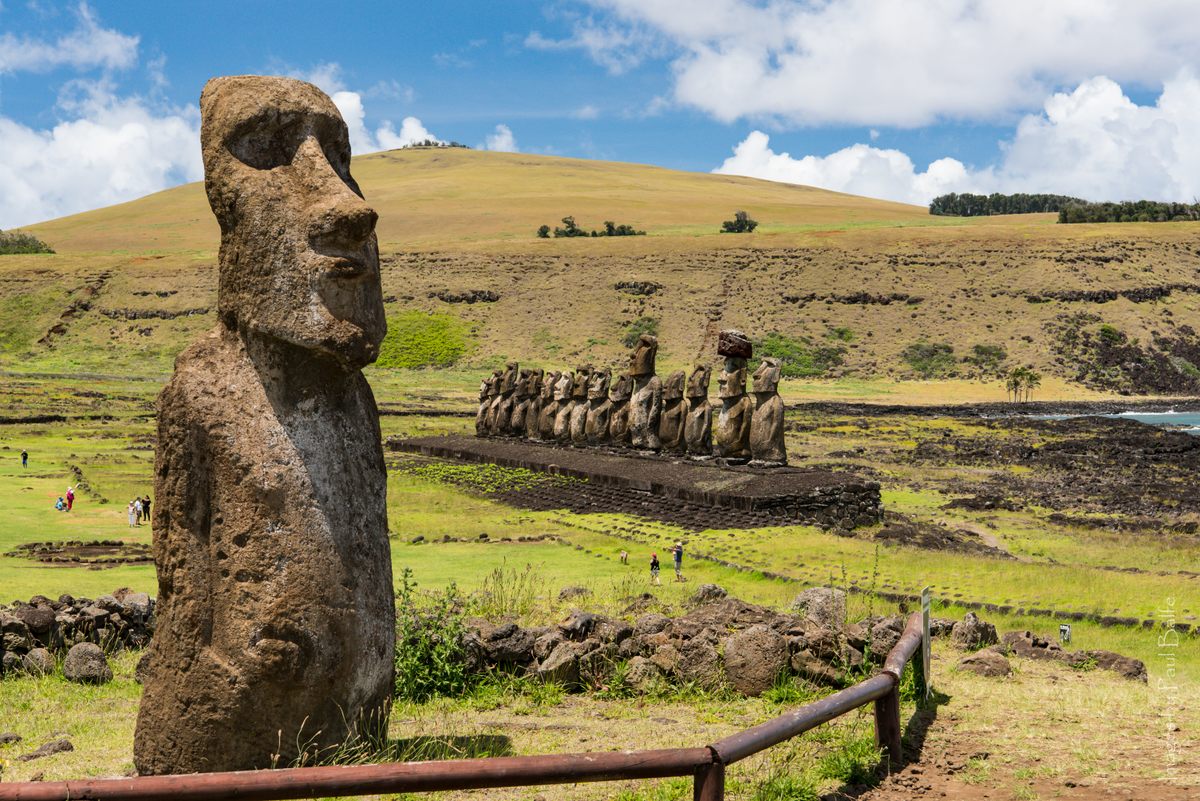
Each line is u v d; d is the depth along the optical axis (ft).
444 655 38.52
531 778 20.71
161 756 26.30
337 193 26.73
